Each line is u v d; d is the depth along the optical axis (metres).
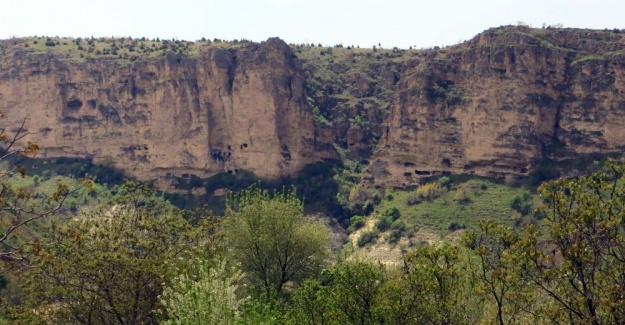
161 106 112.56
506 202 88.19
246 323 28.77
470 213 88.06
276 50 112.69
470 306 33.69
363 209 101.69
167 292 30.00
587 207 27.66
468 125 99.81
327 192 105.75
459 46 108.94
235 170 111.94
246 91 111.31
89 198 98.81
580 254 26.92
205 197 108.12
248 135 111.31
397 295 31.97
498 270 28.39
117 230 39.88
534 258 27.72
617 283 27.47
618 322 26.34
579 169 89.81
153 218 42.16
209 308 27.02
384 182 105.75
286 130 112.00
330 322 33.44
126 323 37.12
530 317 29.83
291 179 109.81
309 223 56.03
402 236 88.31
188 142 112.62
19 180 99.44
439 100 103.12
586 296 27.17
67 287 36.12
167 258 38.00
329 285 39.28
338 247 91.75
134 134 113.69
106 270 36.28
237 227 52.19
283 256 53.06
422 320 32.03
